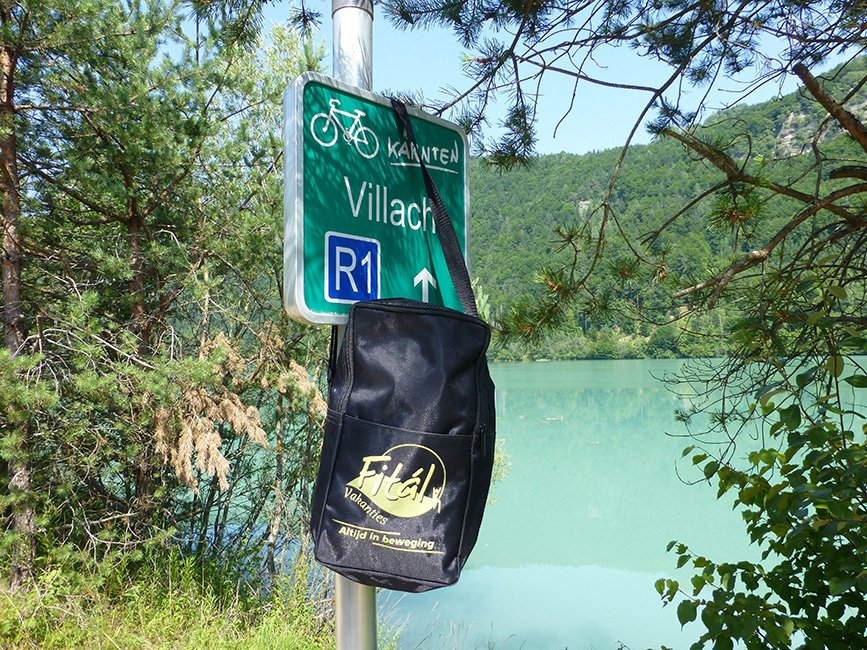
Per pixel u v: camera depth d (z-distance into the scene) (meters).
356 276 1.34
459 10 2.79
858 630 1.80
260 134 7.23
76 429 5.53
